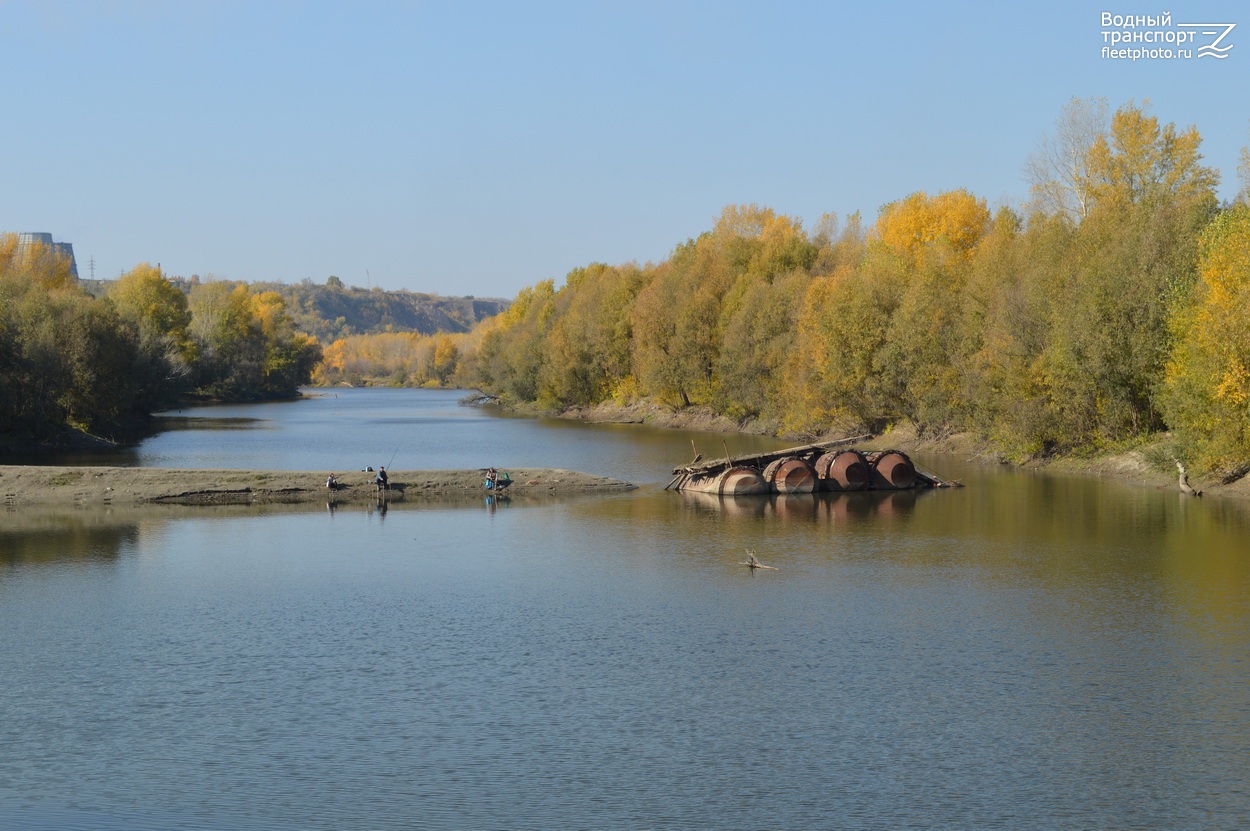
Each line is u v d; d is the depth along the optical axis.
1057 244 80.56
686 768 23.44
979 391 82.75
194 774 23.34
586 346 162.62
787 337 116.44
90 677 29.80
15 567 44.69
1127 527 51.56
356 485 66.75
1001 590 39.06
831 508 61.31
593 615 36.16
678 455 96.19
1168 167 93.25
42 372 100.81
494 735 25.38
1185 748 24.22
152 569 44.19
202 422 148.88
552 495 67.38
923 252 108.12
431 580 41.88
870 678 29.17
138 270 197.00
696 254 153.75
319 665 30.78
